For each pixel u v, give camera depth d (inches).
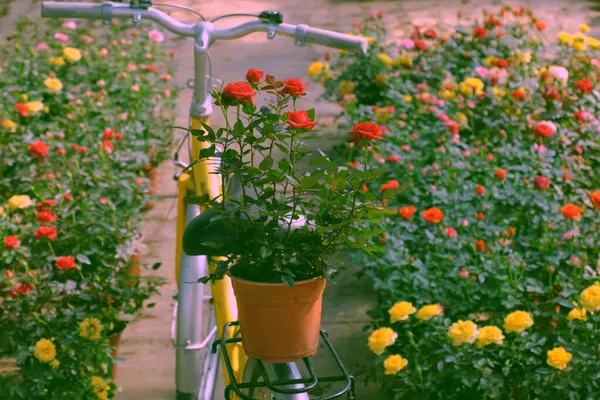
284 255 66.2
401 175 197.5
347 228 66.1
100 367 153.6
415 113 229.3
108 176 199.9
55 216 162.6
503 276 153.3
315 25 382.3
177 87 263.4
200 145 110.3
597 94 231.3
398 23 384.5
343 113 236.7
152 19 106.2
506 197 185.0
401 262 158.2
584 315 141.7
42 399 145.1
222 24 382.6
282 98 71.6
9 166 206.4
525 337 141.5
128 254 175.0
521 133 224.5
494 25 279.1
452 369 142.5
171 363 162.1
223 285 99.7
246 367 81.5
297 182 65.5
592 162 215.3
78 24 353.1
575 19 387.9
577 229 168.1
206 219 72.9
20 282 157.6
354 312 176.1
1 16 381.4
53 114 245.9
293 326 68.3
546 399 141.0
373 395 152.6
